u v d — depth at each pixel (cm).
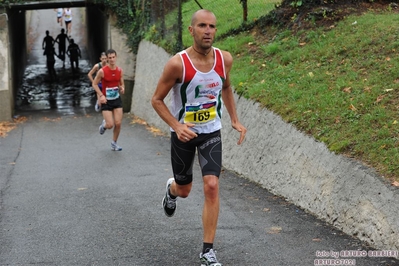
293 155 1304
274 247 990
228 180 1514
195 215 1197
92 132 2520
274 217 1162
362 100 1307
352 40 1694
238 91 1689
